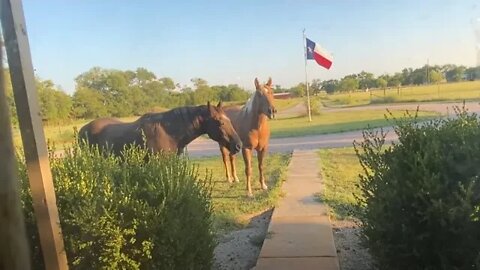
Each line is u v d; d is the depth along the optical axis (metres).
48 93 17.84
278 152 13.62
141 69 31.19
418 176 2.90
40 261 2.85
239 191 7.89
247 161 7.67
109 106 28.47
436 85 50.31
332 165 9.93
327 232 4.82
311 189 7.30
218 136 6.11
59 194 2.93
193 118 5.98
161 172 3.15
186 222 3.12
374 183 3.34
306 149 13.62
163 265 2.94
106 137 5.80
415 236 2.94
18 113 2.45
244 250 4.72
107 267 2.82
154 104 31.30
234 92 35.34
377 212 3.12
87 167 3.12
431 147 2.93
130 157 3.49
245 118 7.69
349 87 63.94
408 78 57.25
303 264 3.87
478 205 2.58
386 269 3.24
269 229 5.01
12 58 2.40
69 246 2.84
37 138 2.50
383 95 45.78
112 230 2.81
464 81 43.00
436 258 2.95
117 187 3.03
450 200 2.72
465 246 2.75
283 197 6.86
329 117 28.61
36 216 2.58
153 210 2.94
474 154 2.73
